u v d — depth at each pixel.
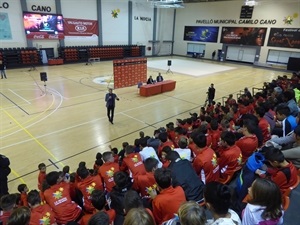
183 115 10.62
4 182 4.54
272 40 24.75
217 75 20.22
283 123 4.80
